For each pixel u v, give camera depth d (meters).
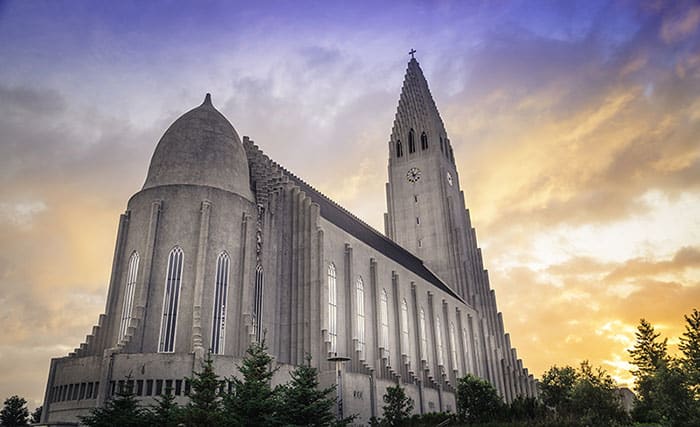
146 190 54.72
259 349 39.28
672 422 49.12
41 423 43.56
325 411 36.75
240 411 33.72
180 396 42.53
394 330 73.56
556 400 66.62
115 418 35.28
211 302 50.59
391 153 122.88
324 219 64.44
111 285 52.12
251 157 67.75
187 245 51.97
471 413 53.03
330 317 60.81
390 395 54.03
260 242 59.50
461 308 97.69
